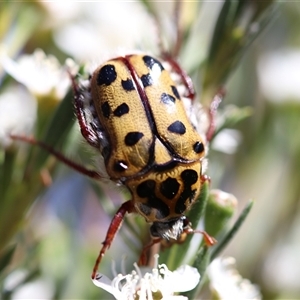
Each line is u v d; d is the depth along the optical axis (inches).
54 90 4.0
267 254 4.7
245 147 4.7
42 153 3.8
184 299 3.5
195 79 4.2
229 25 3.9
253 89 4.8
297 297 4.6
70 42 4.6
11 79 4.2
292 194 4.7
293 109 4.8
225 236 3.6
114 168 3.7
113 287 3.6
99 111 3.7
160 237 3.6
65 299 4.5
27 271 4.1
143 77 3.7
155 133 3.7
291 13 5.1
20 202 3.9
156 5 4.4
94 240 4.7
